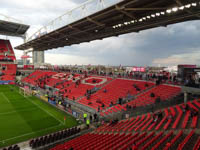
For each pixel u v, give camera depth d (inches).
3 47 2957.7
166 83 997.2
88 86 1467.8
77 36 1589.6
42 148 581.3
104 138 565.6
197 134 434.3
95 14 981.8
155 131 521.7
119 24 1104.2
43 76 2373.3
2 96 1486.2
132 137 515.5
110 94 1167.0
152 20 999.6
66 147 523.8
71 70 2317.9
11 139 654.5
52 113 1008.2
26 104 1219.2
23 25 2305.6
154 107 743.1
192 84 745.6
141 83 1164.5
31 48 2812.5
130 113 796.0
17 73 2733.8
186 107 607.5
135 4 797.9
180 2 690.2
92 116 941.2
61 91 1558.8
